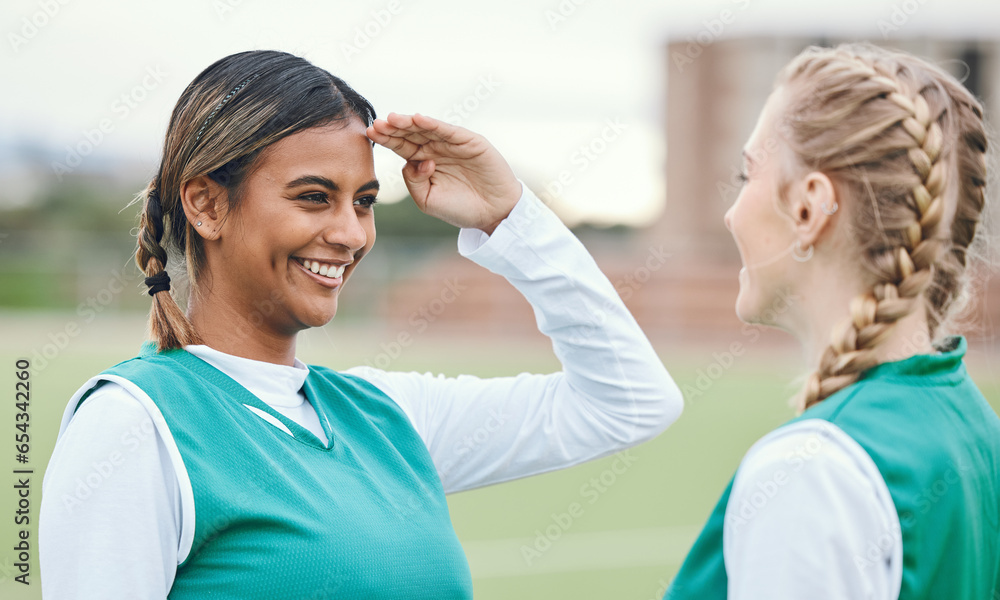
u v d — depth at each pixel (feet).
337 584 4.70
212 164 5.04
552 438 6.34
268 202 5.08
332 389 5.72
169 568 4.57
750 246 4.76
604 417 6.38
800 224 4.45
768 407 37.81
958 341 4.57
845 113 4.28
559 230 6.35
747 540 3.87
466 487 6.40
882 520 3.73
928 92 4.31
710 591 4.16
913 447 3.91
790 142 4.49
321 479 4.99
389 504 5.19
